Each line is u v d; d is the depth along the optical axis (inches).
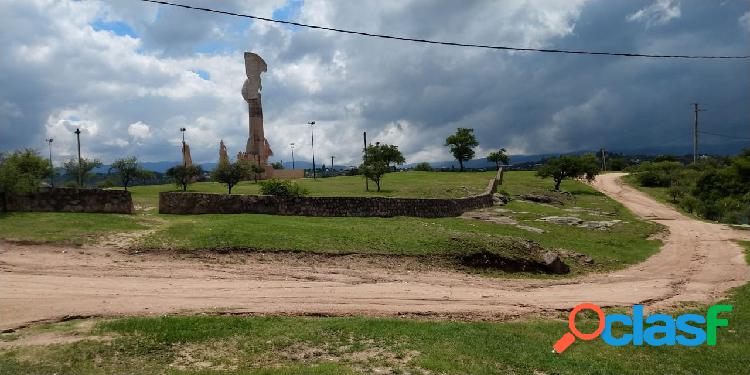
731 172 2287.2
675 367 408.8
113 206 977.5
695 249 1143.0
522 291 693.9
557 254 874.8
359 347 417.4
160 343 407.2
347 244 810.8
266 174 2706.7
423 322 504.4
